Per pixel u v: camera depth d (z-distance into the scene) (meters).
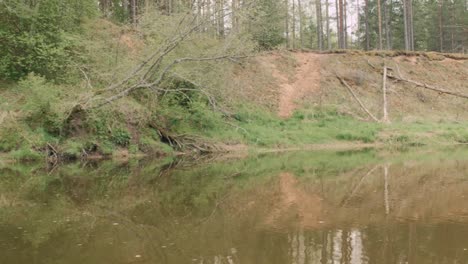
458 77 33.03
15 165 16.22
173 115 20.39
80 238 7.36
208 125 22.17
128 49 19.97
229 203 10.26
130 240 7.22
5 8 19.30
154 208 9.78
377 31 55.34
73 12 21.12
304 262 6.04
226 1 16.91
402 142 24.05
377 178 13.70
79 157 17.83
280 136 23.81
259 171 15.48
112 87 16.89
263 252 6.51
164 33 18.42
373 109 28.95
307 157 19.39
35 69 19.69
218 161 18.34
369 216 8.69
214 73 19.12
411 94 30.81
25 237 7.45
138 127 19.84
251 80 29.14
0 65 19.31
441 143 24.19
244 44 20.08
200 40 19.03
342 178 13.82
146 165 17.00
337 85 30.53
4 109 17.14
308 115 27.47
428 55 33.97
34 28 19.77
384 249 6.54
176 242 7.08
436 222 8.11
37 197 11.10
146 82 17.50
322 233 7.48
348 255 6.30
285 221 8.39
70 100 17.33
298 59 32.22
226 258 6.24
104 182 13.33
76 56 19.25
